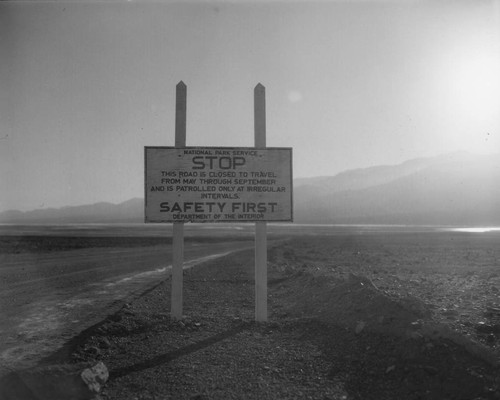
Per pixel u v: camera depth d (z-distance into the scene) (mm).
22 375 6094
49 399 5824
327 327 8570
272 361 7258
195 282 16516
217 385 6379
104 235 70438
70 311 11492
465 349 6445
